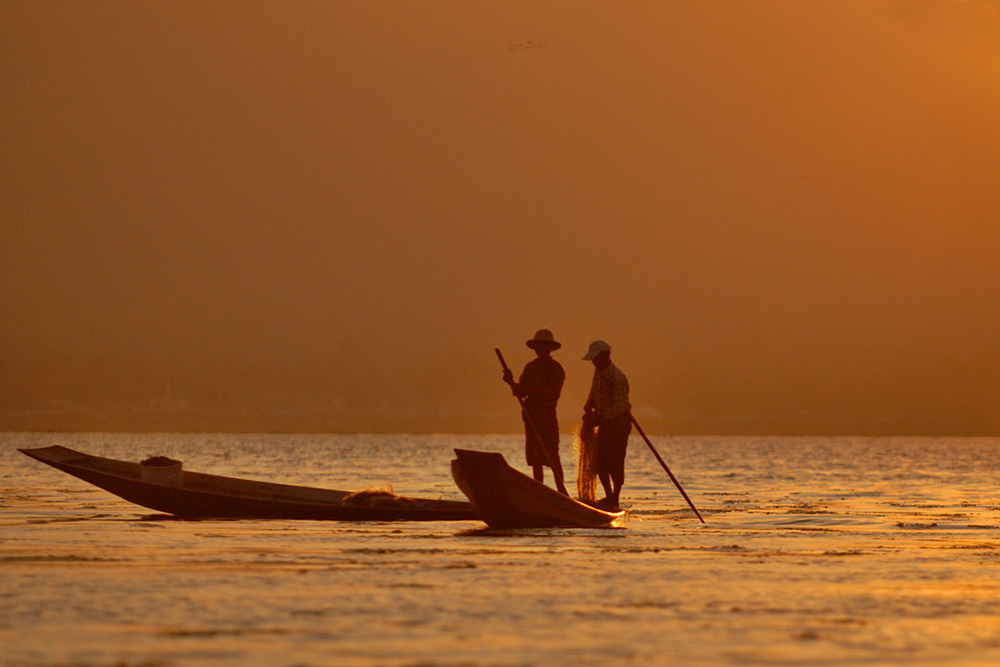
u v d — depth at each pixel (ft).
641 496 303.27
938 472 577.02
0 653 79.97
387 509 198.90
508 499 179.52
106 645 83.05
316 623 92.38
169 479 205.16
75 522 189.57
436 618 95.20
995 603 104.37
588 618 95.71
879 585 115.96
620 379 197.36
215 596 105.19
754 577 121.80
